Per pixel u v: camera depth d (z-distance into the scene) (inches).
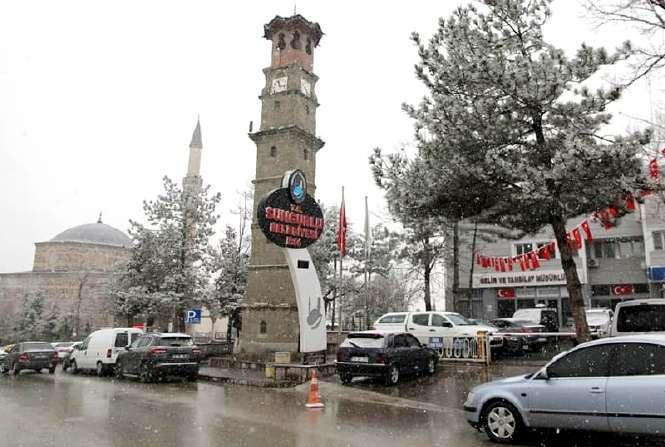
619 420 280.7
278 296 1002.7
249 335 1016.2
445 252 1119.0
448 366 687.1
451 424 383.6
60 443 320.8
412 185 526.6
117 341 831.7
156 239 1230.9
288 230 699.4
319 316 705.6
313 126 1141.1
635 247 1370.6
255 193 1078.4
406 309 1636.3
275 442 322.3
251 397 537.6
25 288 2679.6
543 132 502.6
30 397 544.7
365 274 1306.6
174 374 705.6
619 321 471.5
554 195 466.9
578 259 1393.9
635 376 283.6
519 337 753.6
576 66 454.6
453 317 752.3
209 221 1261.1
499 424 323.3
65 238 2834.6
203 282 1248.2
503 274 1446.9
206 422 391.9
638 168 449.7
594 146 439.5
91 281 2527.1
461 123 480.4
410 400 498.0
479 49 490.3
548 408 305.1
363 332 604.4
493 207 515.5
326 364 699.4
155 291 1221.1
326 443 319.6
